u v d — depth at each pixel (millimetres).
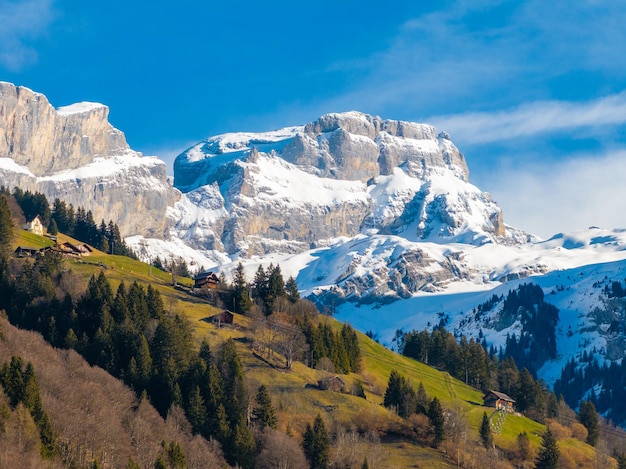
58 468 181750
